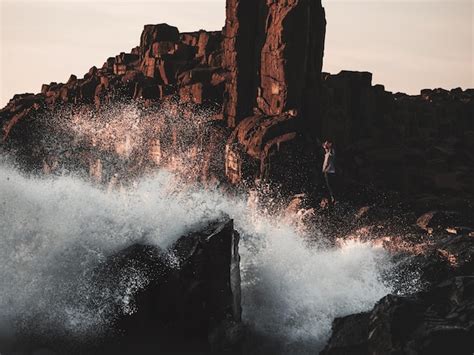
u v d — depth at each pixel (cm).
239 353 1800
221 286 1783
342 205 2952
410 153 3559
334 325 1836
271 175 3284
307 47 3600
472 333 1602
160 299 1784
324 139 3619
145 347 1773
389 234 2425
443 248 2036
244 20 3784
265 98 3725
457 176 3347
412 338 1628
